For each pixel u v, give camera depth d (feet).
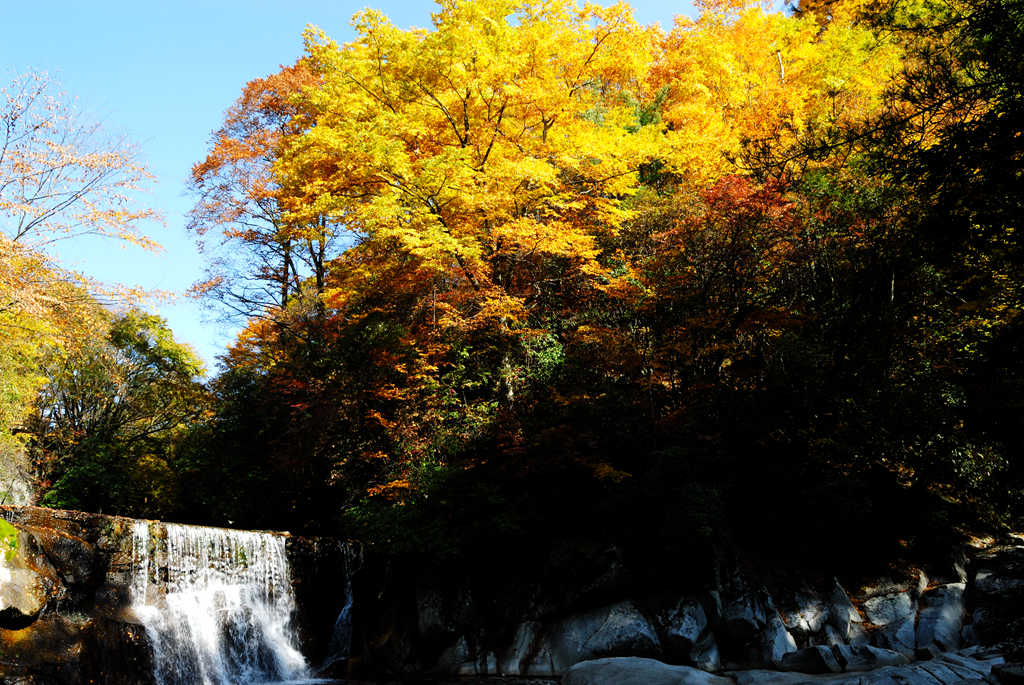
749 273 55.52
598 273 60.23
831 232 54.54
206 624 45.50
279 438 70.18
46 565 38.58
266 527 70.38
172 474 76.95
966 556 49.42
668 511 46.93
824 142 28.22
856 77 62.54
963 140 21.79
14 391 63.26
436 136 67.67
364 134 58.54
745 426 51.93
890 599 44.47
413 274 64.95
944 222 24.13
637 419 52.70
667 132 87.25
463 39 59.77
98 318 60.18
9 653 34.09
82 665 36.47
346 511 58.85
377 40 63.21
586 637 44.39
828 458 50.75
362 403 63.52
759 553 47.73
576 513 52.13
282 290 94.63
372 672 48.55
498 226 63.62
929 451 48.98
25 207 51.57
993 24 21.74
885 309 48.32
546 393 56.13
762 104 74.49
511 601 48.37
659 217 68.08
